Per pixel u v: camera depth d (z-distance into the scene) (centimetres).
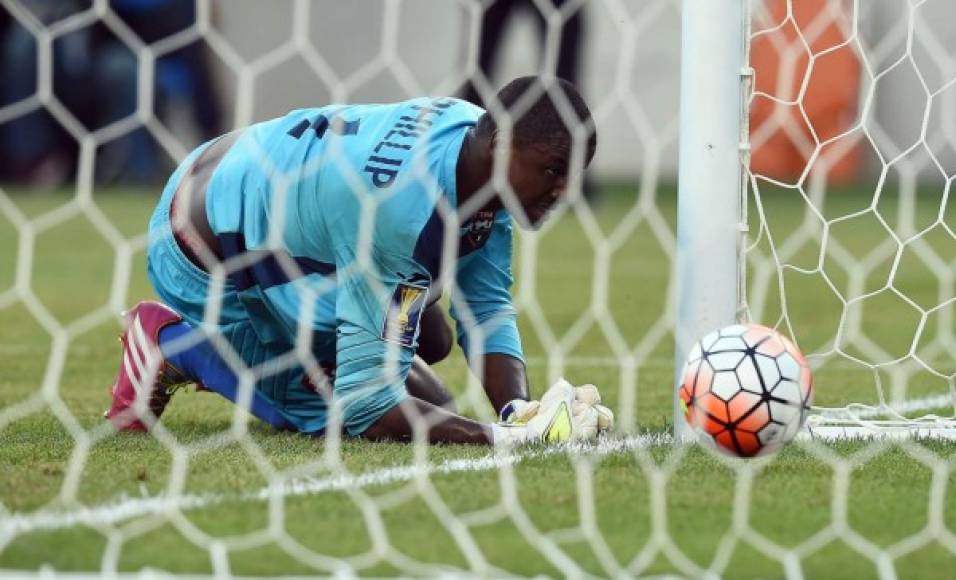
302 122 1362
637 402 1669
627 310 2647
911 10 1527
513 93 1224
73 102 4412
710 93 1273
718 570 920
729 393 1134
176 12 4331
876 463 1223
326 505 1049
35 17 4197
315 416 1409
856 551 962
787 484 1137
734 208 1281
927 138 4609
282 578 888
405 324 1287
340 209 1276
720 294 1279
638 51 4791
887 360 2091
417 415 1289
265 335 1400
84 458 1221
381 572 902
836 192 4609
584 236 4028
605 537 985
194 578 883
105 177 4612
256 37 4766
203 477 1137
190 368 1431
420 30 4816
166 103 4447
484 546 958
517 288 2953
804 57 4388
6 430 1392
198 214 1418
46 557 915
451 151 1258
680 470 1180
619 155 5016
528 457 1227
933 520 1041
